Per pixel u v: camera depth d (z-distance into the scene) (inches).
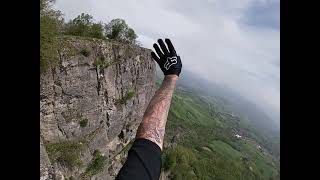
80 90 643.5
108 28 860.0
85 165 642.2
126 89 850.8
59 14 513.3
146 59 959.6
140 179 24.8
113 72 782.5
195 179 1526.8
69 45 609.6
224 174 1951.3
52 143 574.6
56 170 538.6
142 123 29.3
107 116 770.2
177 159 1457.9
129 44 870.4
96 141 710.5
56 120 581.3
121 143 861.2
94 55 695.7
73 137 629.6
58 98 585.0
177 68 32.8
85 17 746.2
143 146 27.1
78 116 641.0
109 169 785.6
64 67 588.1
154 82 1040.8
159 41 33.6
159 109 29.9
